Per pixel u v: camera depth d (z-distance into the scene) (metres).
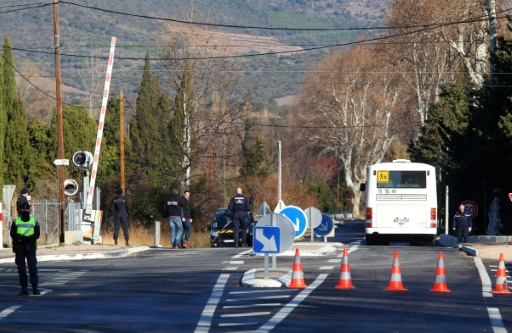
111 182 86.56
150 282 32.75
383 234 63.12
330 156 195.62
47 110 170.62
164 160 87.69
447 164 80.75
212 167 91.56
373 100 157.12
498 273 29.56
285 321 23.41
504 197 70.00
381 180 63.34
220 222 71.44
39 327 22.89
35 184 95.81
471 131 68.94
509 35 80.62
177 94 88.12
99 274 35.97
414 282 32.31
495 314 24.75
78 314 25.14
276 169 185.38
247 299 27.91
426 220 62.97
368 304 26.55
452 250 48.06
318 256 43.16
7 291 30.91
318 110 163.88
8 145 97.06
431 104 101.94
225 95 90.81
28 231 29.83
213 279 33.41
